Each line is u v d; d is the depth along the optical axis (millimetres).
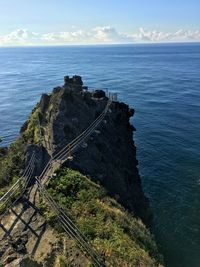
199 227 42531
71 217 25562
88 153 35188
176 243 39500
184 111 101188
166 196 50406
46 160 32938
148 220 42469
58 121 37000
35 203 26844
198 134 79000
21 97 127125
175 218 44625
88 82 155875
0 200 25609
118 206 30109
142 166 61156
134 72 197875
